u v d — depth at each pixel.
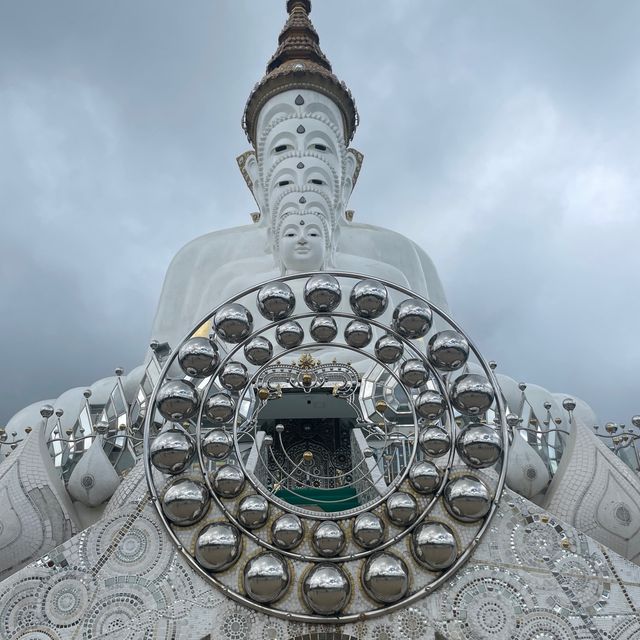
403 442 8.45
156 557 5.88
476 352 6.74
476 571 5.91
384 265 18.95
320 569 5.61
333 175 15.91
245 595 5.70
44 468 9.19
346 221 21.39
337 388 8.93
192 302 19.56
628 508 8.45
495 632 5.60
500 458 6.77
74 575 5.75
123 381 13.07
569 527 6.14
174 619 5.58
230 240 20.67
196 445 6.33
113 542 5.95
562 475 9.01
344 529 6.09
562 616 5.67
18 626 5.49
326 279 6.73
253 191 18.12
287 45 17.89
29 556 8.53
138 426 10.50
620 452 10.19
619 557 5.96
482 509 6.01
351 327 6.79
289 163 15.71
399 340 6.83
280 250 15.30
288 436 12.74
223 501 6.22
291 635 5.52
